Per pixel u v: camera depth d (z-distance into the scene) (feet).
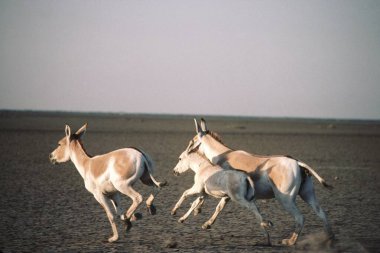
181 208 138.10
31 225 114.62
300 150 378.94
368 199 160.25
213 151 109.50
